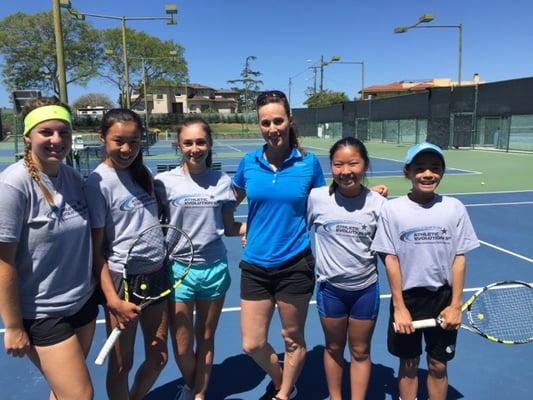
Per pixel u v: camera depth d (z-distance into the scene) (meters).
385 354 4.07
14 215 2.24
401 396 3.15
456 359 3.95
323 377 3.73
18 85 57.16
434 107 31.45
